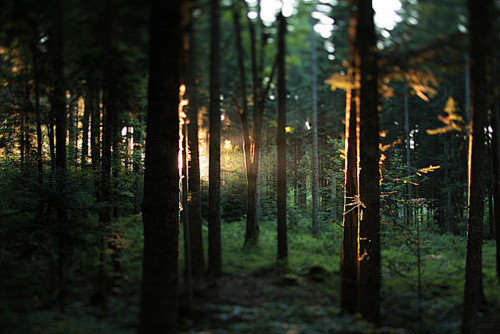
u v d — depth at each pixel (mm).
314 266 10867
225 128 16578
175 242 5926
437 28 5234
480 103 6074
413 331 6527
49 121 8562
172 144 5938
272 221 20859
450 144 25922
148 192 5965
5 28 5516
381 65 5805
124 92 6828
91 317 5785
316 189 19219
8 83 7195
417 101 24578
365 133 6527
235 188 20203
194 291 8219
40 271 6312
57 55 6277
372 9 6246
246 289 8922
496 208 11258
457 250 14750
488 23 5070
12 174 11383
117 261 7633
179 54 5754
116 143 11648
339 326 5770
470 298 6723
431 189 27469
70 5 5438
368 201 6578
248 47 9812
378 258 6570
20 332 4613
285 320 6492
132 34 5867
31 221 6602
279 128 12250
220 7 5992
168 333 4914
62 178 7355
